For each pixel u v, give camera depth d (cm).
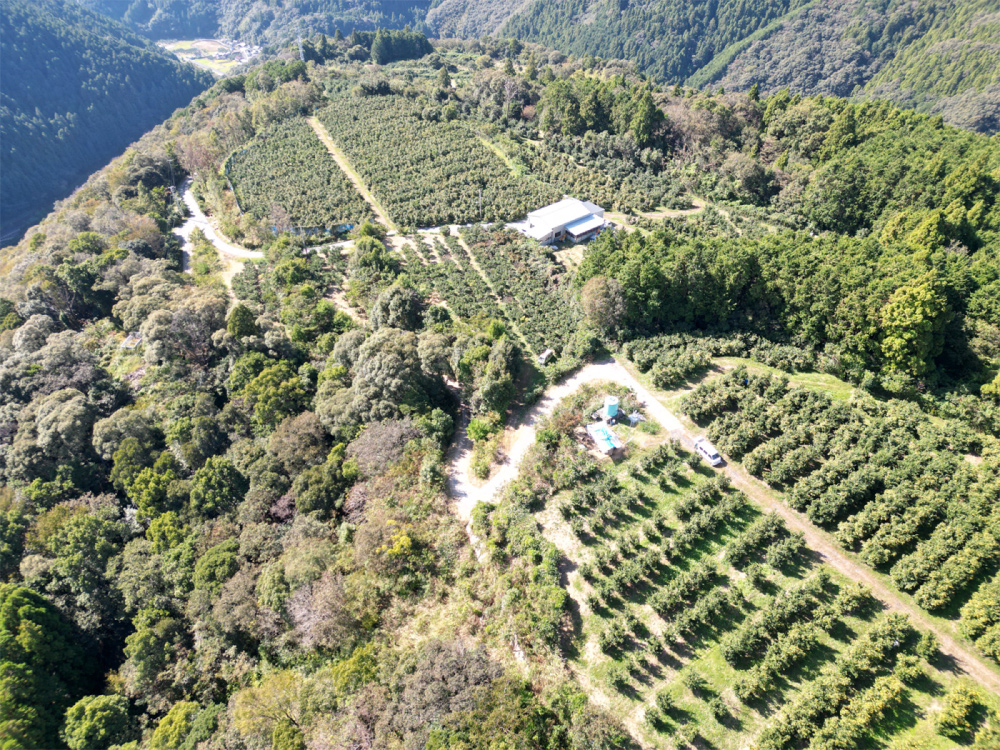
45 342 10794
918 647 4841
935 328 7400
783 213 13512
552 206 13475
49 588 7019
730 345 8456
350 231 14012
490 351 8406
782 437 6756
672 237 10194
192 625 6506
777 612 5131
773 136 15888
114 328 11994
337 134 18150
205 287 11825
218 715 5553
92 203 16238
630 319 9131
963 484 5828
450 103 19662
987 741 4262
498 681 4947
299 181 15788
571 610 5581
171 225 15475
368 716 5022
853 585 5250
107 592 7100
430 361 8525
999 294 7825
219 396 9838
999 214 10862
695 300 8844
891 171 12506
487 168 15975
